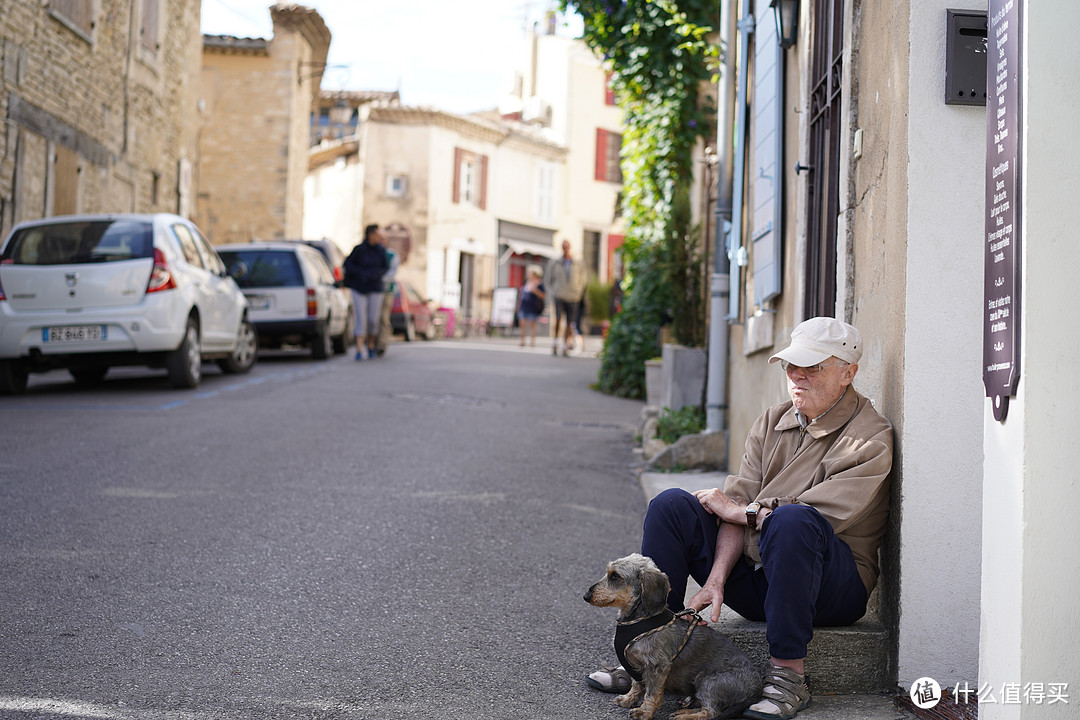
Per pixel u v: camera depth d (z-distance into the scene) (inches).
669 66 498.3
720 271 352.2
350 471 305.3
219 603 181.8
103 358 455.8
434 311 1333.7
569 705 145.4
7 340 434.9
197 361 486.9
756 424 165.5
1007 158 114.2
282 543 222.5
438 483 296.7
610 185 1766.7
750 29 315.6
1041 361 110.2
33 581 187.3
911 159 150.1
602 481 322.7
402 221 1525.6
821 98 225.8
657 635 138.6
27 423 359.6
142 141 822.5
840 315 186.7
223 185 1234.0
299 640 166.4
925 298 149.7
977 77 148.4
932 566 148.6
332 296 754.8
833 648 150.7
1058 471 110.2
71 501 248.4
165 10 860.0
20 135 608.4
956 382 149.0
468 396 526.3
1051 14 109.8
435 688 149.6
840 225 188.1
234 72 1230.9
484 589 201.0
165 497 258.4
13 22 595.5
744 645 154.4
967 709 141.7
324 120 1731.1
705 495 155.1
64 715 132.1
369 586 197.5
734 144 344.5
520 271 1697.8
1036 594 110.3
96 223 455.8
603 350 615.5
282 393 486.3
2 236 590.2
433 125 1521.9
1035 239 110.0
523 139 1637.6
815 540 140.3
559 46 1721.2
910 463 148.8
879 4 167.9
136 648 158.4
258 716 135.7
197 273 491.8
